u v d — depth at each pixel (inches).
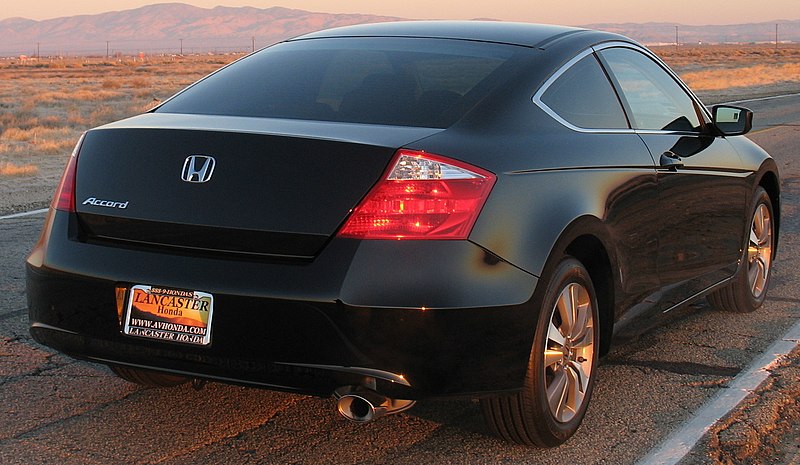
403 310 125.5
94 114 1120.2
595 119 169.2
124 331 137.2
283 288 127.3
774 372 191.3
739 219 222.8
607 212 157.4
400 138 134.3
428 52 167.5
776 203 254.2
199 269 131.9
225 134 136.3
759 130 781.9
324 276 126.5
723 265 217.5
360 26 195.5
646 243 174.7
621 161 166.7
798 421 165.8
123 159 141.9
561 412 151.2
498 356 133.0
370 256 126.6
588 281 155.6
